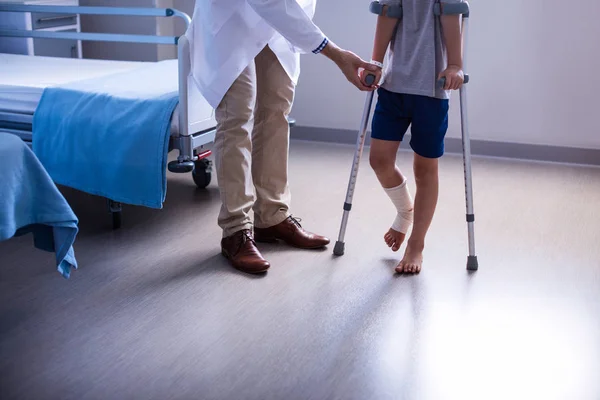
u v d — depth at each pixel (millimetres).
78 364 1832
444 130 2324
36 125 2822
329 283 2328
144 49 4363
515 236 2779
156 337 1972
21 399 1680
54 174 2797
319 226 2844
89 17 4414
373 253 2584
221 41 2275
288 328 2035
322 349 1928
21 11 3643
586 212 3076
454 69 2207
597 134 3811
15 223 1885
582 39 3721
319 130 4270
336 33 4109
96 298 2199
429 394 1739
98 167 2676
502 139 3957
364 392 1740
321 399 1707
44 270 2391
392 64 2312
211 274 2381
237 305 2166
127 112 2631
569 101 3814
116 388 1731
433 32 2217
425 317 2115
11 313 2094
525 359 1905
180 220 2895
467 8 2227
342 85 4180
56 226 1987
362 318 2100
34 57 3730
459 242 2703
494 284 2352
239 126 2371
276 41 2402
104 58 4461
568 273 2453
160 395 1707
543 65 3805
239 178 2412
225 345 1937
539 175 3629
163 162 2568
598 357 1923
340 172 3609
